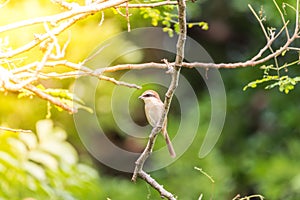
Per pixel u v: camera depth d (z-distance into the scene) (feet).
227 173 47.57
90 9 17.30
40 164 28.73
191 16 46.93
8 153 26.78
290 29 43.55
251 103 52.06
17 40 30.09
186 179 46.93
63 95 21.04
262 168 47.73
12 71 17.95
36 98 37.76
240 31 52.26
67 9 19.27
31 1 31.19
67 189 28.19
